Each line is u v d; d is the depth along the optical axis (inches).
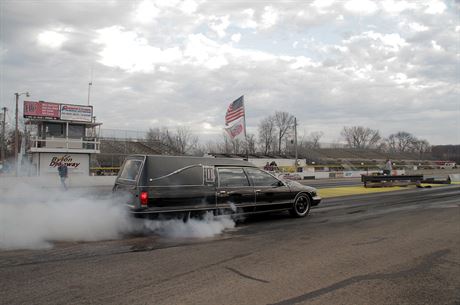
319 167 1924.2
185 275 185.8
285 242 262.8
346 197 608.7
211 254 228.4
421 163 2751.0
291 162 1911.9
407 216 390.6
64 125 1101.1
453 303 153.3
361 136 4279.0
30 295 156.3
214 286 169.8
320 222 350.9
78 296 155.7
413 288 169.8
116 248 241.8
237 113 936.3
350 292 163.9
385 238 277.4
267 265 204.7
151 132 2251.5
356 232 300.8
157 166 294.0
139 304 147.6
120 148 1608.0
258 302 151.3
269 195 351.6
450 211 427.2
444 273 192.2
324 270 195.9
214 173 320.5
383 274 189.8
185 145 2322.8
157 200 287.1
